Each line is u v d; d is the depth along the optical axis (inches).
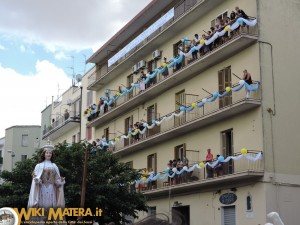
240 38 933.2
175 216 107.0
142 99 1355.8
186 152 1134.4
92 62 1718.8
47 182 493.4
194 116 1099.3
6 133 2854.3
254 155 900.0
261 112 907.4
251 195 904.3
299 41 988.6
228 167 965.2
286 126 928.3
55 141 2133.4
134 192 951.0
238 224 928.3
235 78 986.7
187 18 1160.2
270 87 929.5
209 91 1066.1
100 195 860.0
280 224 152.4
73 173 881.5
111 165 960.3
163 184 1179.3
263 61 932.0
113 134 1542.8
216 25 1013.8
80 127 1820.9
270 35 954.1
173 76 1155.3
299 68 974.4
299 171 920.3
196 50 1069.8
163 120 1214.9
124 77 1513.3
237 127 969.5
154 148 1283.2
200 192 1056.8
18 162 879.1
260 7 957.2
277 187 887.7
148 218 104.5
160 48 1317.7
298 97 958.4
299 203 902.4
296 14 997.2
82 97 1838.1
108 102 1514.5
